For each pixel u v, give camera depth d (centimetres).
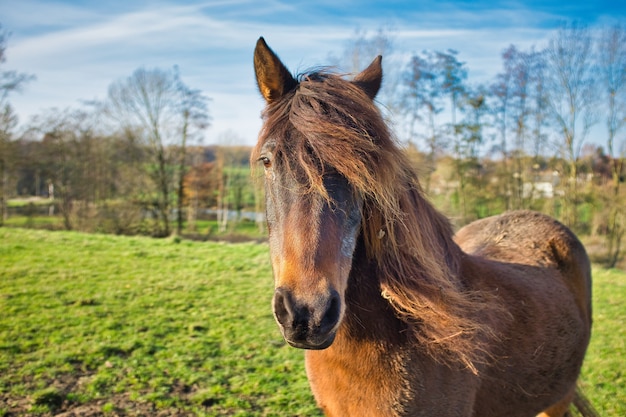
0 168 2312
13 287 730
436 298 190
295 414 392
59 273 824
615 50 1731
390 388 186
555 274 299
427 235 204
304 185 160
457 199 1906
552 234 332
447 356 192
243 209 3203
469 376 201
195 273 859
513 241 326
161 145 2642
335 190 160
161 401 405
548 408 276
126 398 412
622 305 734
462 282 221
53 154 2492
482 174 1962
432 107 1875
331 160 158
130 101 2592
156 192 2616
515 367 228
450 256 223
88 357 486
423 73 1838
